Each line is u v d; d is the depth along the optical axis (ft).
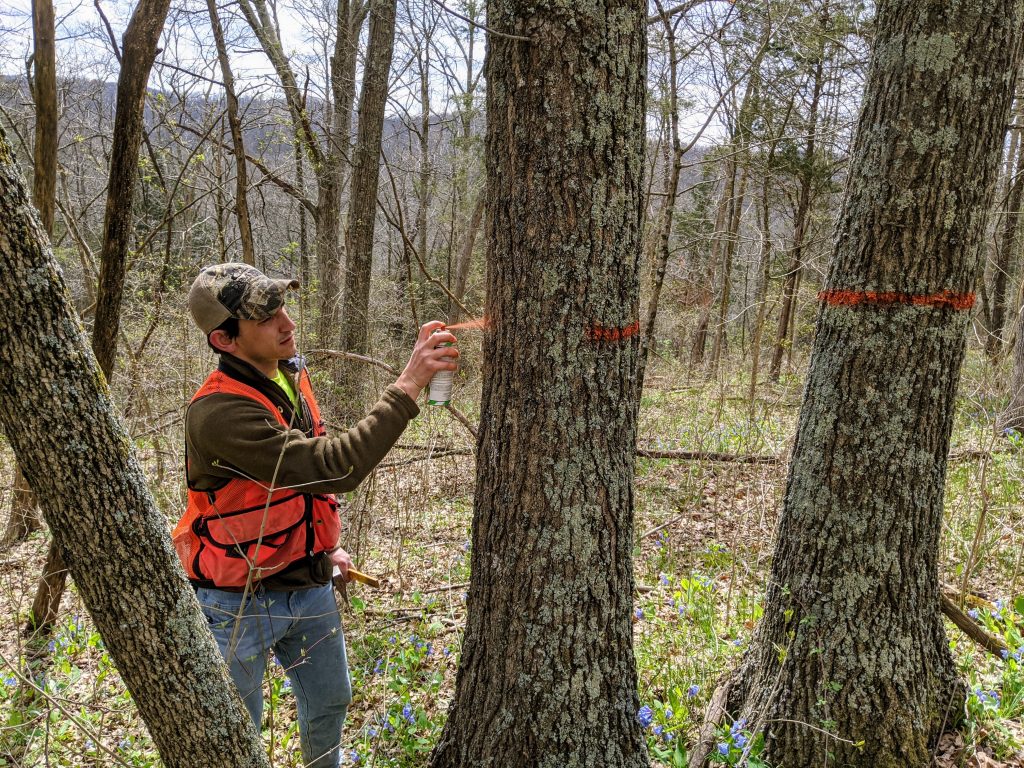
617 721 6.39
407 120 43.47
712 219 54.13
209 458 6.41
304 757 8.03
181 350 18.84
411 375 6.37
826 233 39.06
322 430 7.86
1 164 3.91
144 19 11.46
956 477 19.10
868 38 27.45
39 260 4.09
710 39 24.32
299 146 26.37
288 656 7.56
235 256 26.99
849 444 7.85
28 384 4.11
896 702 7.89
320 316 23.02
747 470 21.84
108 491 4.41
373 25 21.75
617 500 6.11
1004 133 7.52
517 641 6.16
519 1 5.45
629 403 6.08
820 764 8.02
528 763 6.23
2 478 18.89
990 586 13.52
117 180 12.01
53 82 13.57
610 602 6.21
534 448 5.89
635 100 5.68
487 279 6.12
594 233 5.60
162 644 4.72
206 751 4.98
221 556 6.68
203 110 23.39
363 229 21.88
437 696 10.33
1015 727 8.89
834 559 7.98
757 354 29.50
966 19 7.09
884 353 7.62
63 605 14.53
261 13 27.37
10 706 10.47
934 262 7.39
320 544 7.23
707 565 15.26
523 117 5.53
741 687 9.04
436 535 17.75
